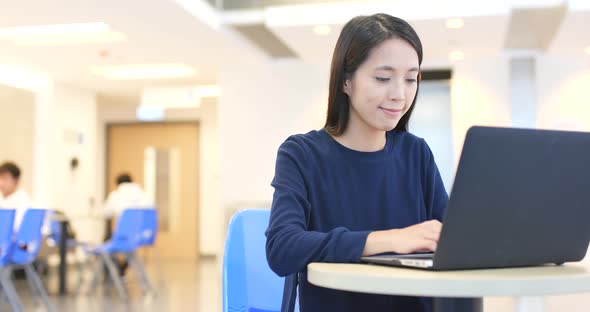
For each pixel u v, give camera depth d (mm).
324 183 1420
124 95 10000
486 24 5809
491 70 7395
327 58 7359
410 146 1537
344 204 1417
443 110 7648
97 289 6957
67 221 6883
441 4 5570
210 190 11359
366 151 1460
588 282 978
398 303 1379
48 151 8703
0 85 8148
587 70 7246
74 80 8789
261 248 1665
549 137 1038
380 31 1330
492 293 930
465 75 7445
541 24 6184
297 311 1649
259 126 7855
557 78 7297
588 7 5355
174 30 6207
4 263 5070
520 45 7113
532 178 1041
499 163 1006
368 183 1439
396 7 5648
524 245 1077
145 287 7008
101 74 8406
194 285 7281
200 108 11289
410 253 1228
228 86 7949
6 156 8336
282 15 5875
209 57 7477
